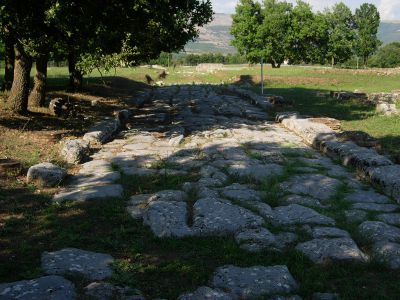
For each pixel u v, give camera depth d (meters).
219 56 85.75
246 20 59.31
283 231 5.26
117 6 11.59
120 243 4.90
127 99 19.94
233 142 10.77
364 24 66.88
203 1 18.14
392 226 5.40
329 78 37.00
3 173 7.20
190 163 8.52
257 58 59.88
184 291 3.91
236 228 5.24
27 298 3.55
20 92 12.16
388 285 4.10
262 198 6.50
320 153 9.84
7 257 4.46
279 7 59.12
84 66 19.25
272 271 4.19
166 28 13.88
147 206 5.99
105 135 11.06
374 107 18.16
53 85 21.84
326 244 4.79
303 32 58.44
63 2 9.66
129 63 21.66
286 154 9.58
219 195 6.51
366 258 4.57
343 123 13.69
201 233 5.14
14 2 9.78
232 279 4.04
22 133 10.20
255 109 17.61
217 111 17.27
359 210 6.03
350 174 7.96
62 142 9.63
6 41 11.97
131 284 3.96
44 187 6.81
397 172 7.17
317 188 7.02
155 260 4.53
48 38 11.27
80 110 14.80
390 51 81.94
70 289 3.73
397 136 11.33
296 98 22.05
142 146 10.23
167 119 15.01
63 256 4.41
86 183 7.09
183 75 46.69
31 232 5.13
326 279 4.18
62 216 5.66
